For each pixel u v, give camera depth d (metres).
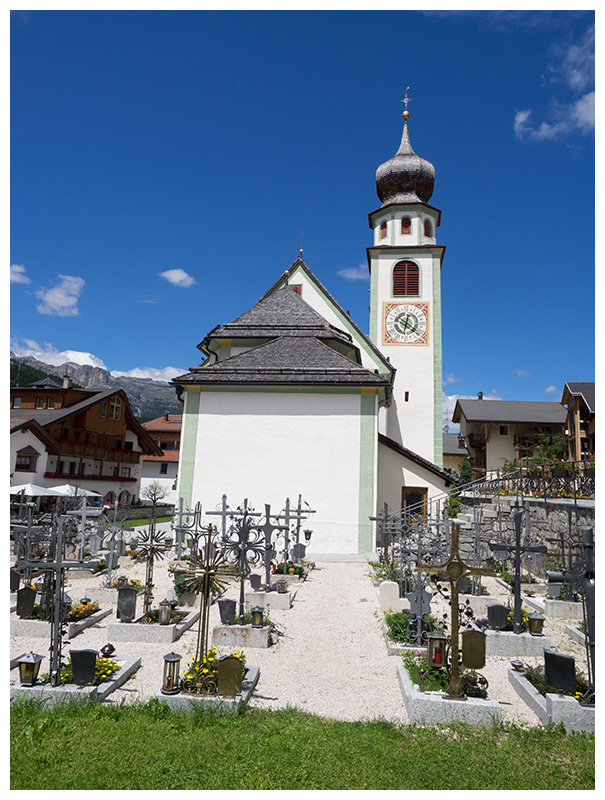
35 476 37.03
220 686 7.65
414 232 36.09
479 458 53.84
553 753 6.53
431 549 14.11
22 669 7.56
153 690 8.17
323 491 21.08
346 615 12.81
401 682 8.51
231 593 14.11
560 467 18.77
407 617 11.11
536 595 14.61
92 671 7.62
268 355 23.72
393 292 35.19
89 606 12.09
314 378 21.97
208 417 22.08
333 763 6.12
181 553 18.25
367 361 29.47
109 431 47.66
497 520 19.77
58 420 40.69
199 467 21.72
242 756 6.16
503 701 8.19
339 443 21.41
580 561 14.71
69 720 6.83
